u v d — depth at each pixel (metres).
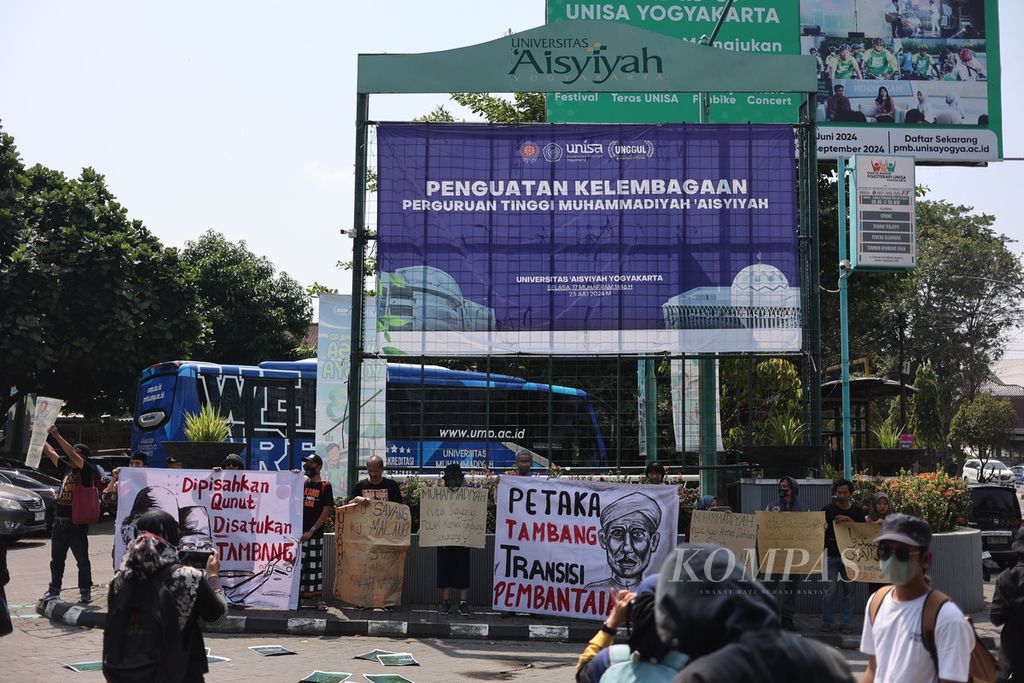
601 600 11.74
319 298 17.58
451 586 12.06
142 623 4.71
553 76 13.96
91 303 28.42
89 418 33.59
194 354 32.09
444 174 13.98
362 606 12.07
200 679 5.00
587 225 14.00
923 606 4.08
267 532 11.97
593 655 3.72
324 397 17.45
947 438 60.25
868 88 24.23
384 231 13.89
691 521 11.71
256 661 9.52
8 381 28.41
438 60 13.91
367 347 14.95
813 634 11.34
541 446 21.22
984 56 24.44
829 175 28.75
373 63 13.88
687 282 13.98
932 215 69.62
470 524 12.02
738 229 14.03
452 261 13.90
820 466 13.58
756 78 14.13
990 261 65.38
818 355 13.88
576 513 11.96
